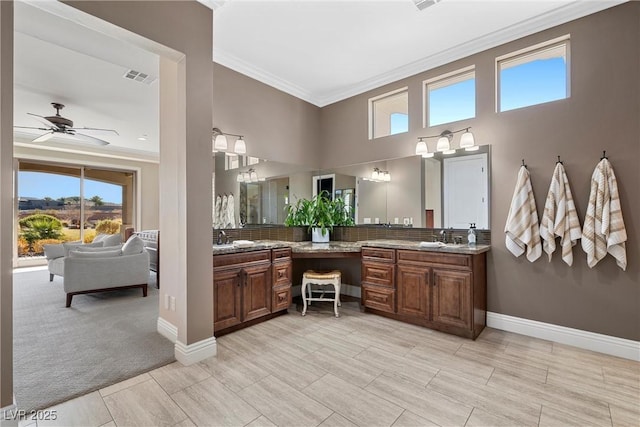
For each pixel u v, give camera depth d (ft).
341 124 14.28
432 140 11.52
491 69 10.13
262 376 6.96
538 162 9.23
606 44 8.21
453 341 8.90
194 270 7.70
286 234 13.55
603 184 7.97
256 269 10.23
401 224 12.27
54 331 9.61
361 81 13.07
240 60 11.25
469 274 9.01
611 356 7.97
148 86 12.49
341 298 13.67
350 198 13.91
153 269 17.71
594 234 8.10
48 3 5.45
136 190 25.93
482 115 10.33
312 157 14.69
